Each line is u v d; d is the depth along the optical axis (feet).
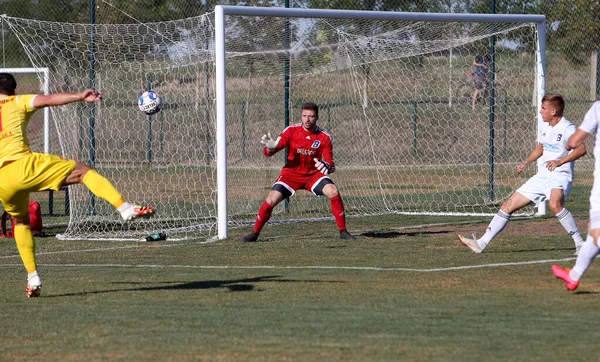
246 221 145.28
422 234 126.62
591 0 203.00
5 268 100.07
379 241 118.52
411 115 249.14
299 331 64.18
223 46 122.93
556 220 143.23
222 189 123.34
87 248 118.11
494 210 163.12
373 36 161.48
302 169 120.37
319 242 118.21
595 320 66.74
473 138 242.17
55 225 147.64
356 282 85.25
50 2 208.74
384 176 226.99
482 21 147.33
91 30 147.74
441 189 200.95
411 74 241.96
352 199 182.19
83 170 73.61
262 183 188.96
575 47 212.64
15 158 73.67
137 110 195.11
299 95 220.64
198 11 205.05
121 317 70.49
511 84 194.90
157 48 156.97
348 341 60.85
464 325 65.46
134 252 112.27
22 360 57.36
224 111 122.83
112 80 181.37
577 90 240.32
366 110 242.78
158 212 162.91
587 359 55.31
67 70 156.97
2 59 219.61
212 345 60.29
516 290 79.77
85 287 85.56
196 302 76.43
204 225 140.46
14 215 78.38
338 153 242.99
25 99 74.54
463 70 229.45
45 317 71.10
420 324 65.98
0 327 67.41
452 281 84.94
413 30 160.45
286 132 118.73
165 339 62.39
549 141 101.76
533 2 201.26
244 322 67.62
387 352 57.57
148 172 208.23
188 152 203.31
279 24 152.76
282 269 94.58
